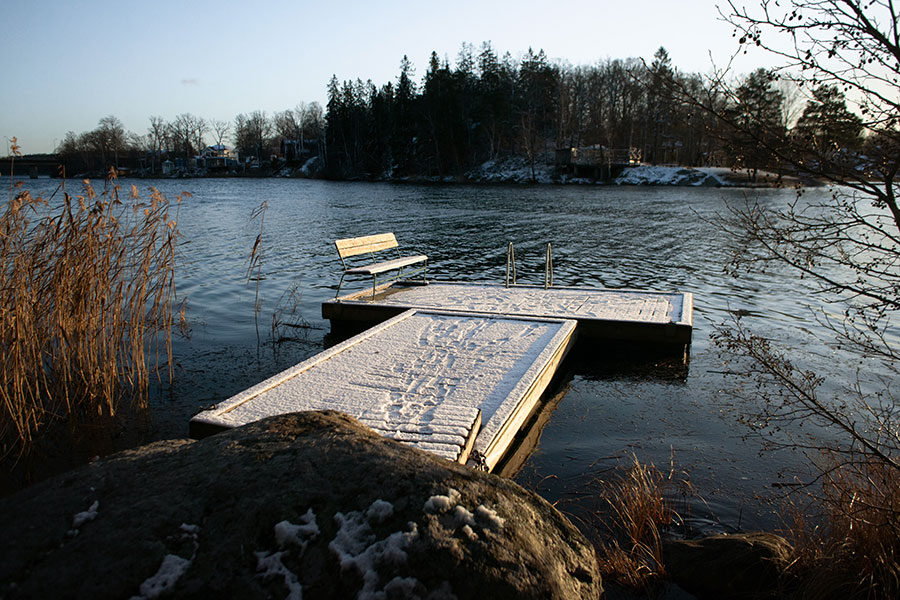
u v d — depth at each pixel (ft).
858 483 12.22
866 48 7.95
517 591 6.70
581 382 22.91
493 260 55.26
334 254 58.18
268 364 24.38
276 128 435.12
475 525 7.15
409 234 74.38
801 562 10.85
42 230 19.03
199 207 117.60
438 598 6.53
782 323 32.40
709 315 34.45
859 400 20.71
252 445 8.19
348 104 292.81
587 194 150.51
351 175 277.23
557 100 236.63
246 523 6.93
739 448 17.21
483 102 238.68
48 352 19.22
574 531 8.06
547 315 27.86
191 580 6.41
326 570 6.64
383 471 7.57
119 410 19.47
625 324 26.43
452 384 18.35
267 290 40.47
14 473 15.62
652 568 11.55
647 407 20.43
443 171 241.76
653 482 14.96
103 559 6.35
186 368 23.72
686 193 150.61
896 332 30.07
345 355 21.27
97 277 19.60
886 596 9.34
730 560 11.10
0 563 6.21
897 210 8.18
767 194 103.40
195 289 40.16
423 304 30.42
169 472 7.68
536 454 16.84
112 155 291.38
